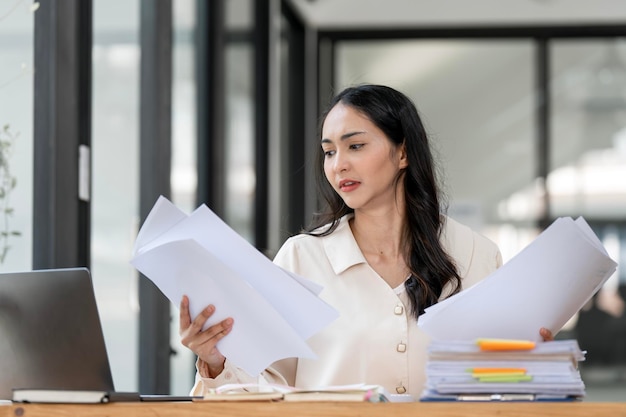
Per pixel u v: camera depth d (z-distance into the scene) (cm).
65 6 417
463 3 932
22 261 395
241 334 248
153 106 528
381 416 219
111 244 477
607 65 923
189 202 606
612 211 912
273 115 837
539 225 918
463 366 223
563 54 927
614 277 895
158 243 242
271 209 833
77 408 227
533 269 234
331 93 381
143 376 509
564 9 923
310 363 287
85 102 436
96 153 460
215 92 643
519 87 930
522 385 221
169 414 224
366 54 948
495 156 927
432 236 292
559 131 923
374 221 296
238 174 707
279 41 855
